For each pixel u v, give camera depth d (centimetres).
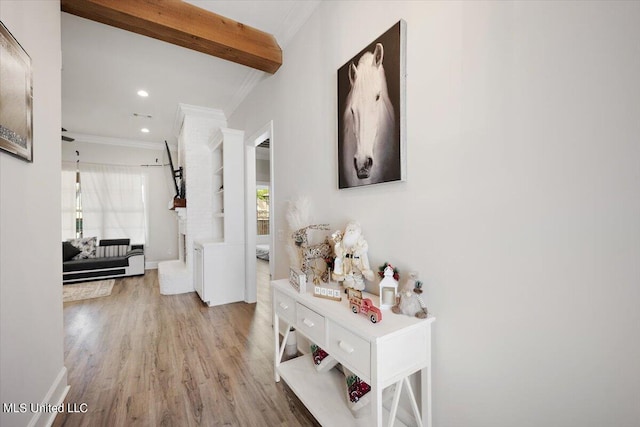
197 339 257
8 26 119
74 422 153
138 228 611
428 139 127
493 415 107
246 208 368
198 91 371
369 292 160
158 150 636
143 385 187
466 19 111
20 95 125
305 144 227
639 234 73
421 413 133
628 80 74
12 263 120
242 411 162
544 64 90
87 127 518
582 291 84
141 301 374
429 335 122
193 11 223
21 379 126
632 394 76
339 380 174
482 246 108
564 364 88
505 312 102
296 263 204
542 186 91
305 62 226
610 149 77
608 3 77
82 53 281
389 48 140
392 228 147
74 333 271
